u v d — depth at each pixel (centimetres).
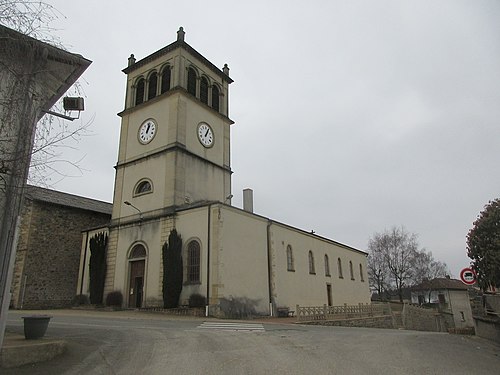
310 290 3164
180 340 1088
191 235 2383
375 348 1078
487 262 1520
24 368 744
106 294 2672
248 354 930
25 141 779
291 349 1016
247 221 2570
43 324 905
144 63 3209
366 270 4500
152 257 2514
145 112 3020
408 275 6138
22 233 2825
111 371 756
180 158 2695
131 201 2808
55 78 988
